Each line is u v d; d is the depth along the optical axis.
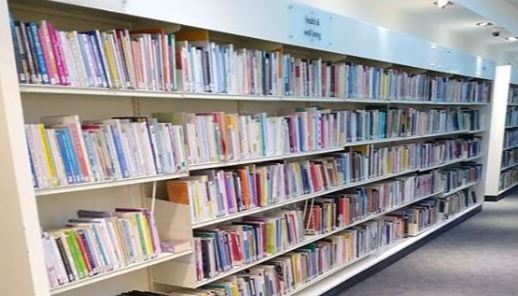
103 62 1.77
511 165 7.85
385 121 3.94
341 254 3.49
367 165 3.72
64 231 1.69
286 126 2.80
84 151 1.72
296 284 3.00
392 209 4.17
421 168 4.71
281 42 2.57
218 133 2.33
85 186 1.72
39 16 1.83
